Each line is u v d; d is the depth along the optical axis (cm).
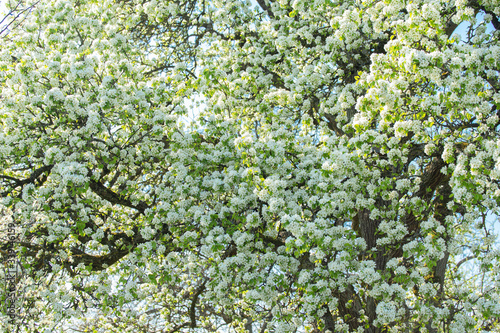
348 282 511
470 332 490
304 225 449
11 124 560
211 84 679
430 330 614
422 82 469
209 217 527
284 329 498
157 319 1085
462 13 505
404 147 484
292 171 577
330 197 523
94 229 621
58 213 586
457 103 438
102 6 812
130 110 565
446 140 486
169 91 647
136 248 532
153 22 965
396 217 567
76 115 570
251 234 509
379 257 586
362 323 660
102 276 574
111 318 879
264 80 751
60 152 525
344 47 698
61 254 577
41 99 555
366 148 477
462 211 605
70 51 645
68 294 600
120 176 643
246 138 536
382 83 439
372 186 528
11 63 643
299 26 820
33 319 571
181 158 600
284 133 612
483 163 421
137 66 684
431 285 476
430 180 599
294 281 555
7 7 746
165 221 570
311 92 700
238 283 535
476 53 430
